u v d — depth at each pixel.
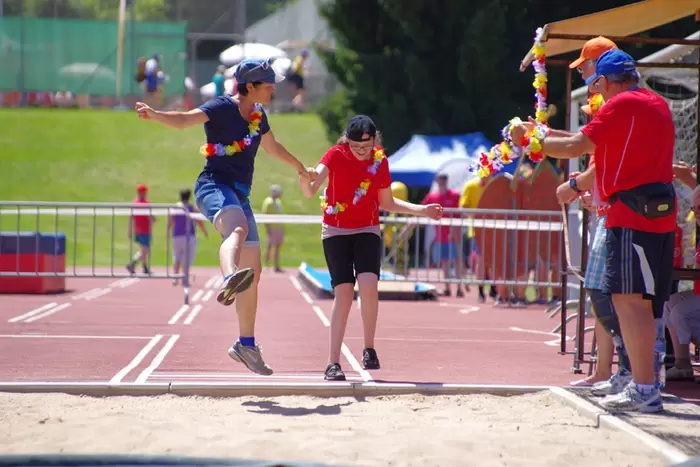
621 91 12.84
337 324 15.18
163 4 105.00
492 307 32.50
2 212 33.06
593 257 13.55
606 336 14.80
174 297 34.31
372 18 67.50
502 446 10.79
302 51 102.25
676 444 10.67
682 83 27.84
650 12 16.58
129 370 16.03
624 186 12.38
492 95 63.06
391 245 48.06
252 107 14.04
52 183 72.38
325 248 15.59
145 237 43.47
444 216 37.38
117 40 99.19
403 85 65.56
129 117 91.50
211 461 9.74
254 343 14.20
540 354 19.30
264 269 54.88
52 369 16.06
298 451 10.42
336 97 72.38
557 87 57.91
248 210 14.05
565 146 12.56
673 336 16.28
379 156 15.25
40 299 32.53
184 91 100.44
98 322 24.61
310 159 80.56
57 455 9.86
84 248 58.50
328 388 13.98
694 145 27.81
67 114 92.31
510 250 33.59
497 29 61.38
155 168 77.50
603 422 12.08
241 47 101.06
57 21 98.50
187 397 13.67
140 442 10.77
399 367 16.98
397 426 11.84
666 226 12.45
